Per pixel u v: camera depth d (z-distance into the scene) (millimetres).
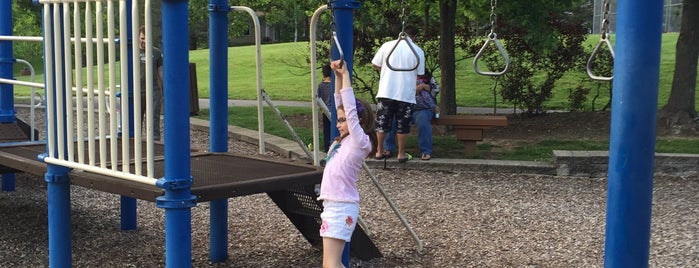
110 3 3604
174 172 3492
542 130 11500
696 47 10633
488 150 9680
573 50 12523
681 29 10781
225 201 5035
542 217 6359
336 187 4012
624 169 3029
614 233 3092
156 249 5402
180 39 3387
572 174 8258
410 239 5633
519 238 5664
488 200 7055
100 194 7430
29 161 4648
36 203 7082
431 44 12609
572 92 14734
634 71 2961
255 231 5879
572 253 5242
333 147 4121
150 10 3441
